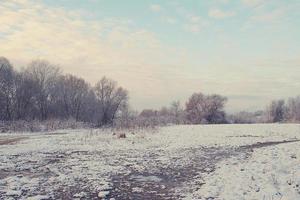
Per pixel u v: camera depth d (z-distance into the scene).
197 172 15.97
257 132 41.84
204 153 22.55
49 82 80.62
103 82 89.62
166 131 44.44
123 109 93.12
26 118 69.06
